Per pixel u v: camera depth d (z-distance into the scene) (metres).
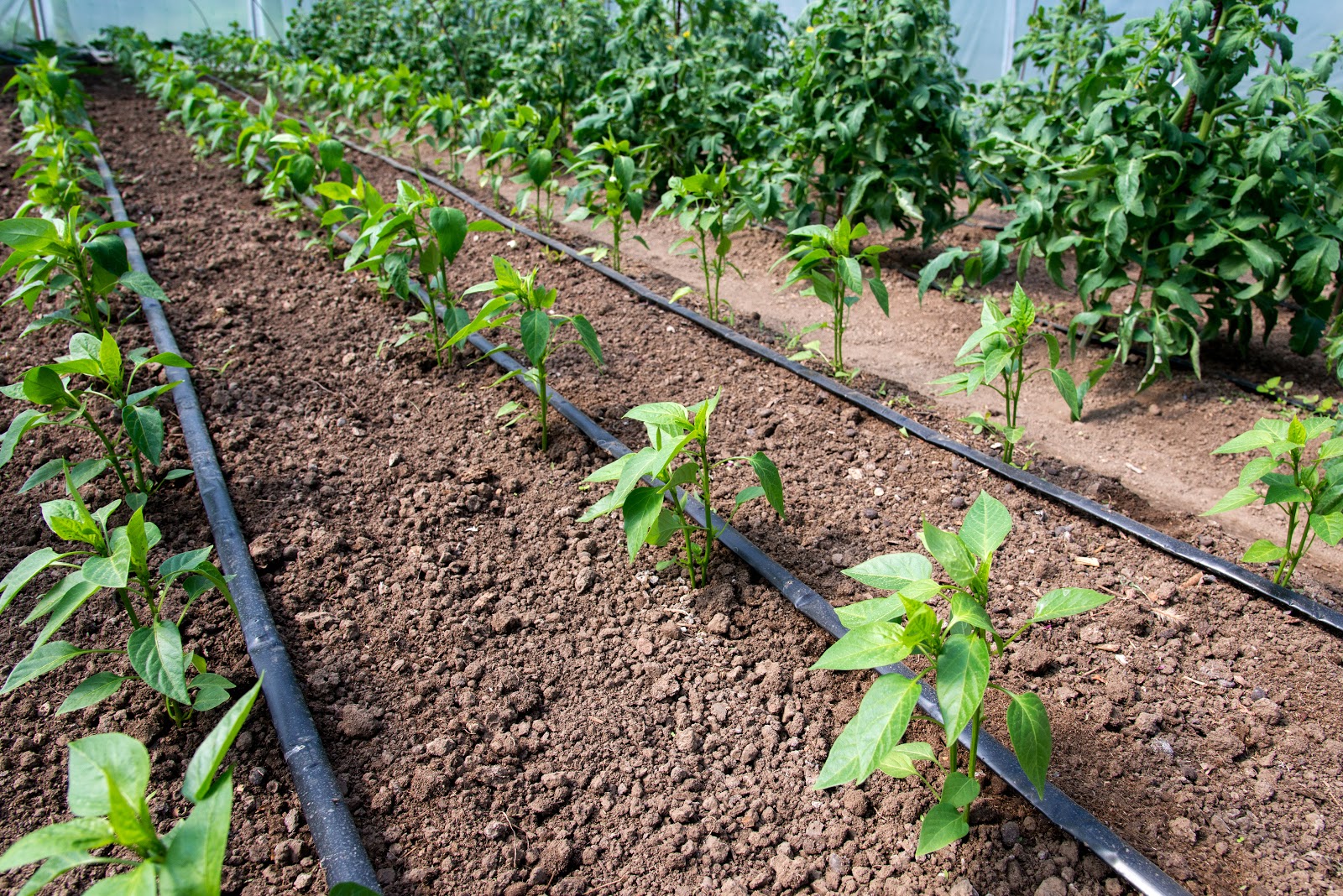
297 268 5.66
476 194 7.98
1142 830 2.22
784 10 10.81
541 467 3.69
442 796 2.27
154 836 1.43
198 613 2.79
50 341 4.50
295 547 3.11
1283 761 2.42
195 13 16.08
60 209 5.24
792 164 6.16
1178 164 4.41
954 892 2.05
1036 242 5.05
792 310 5.74
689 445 3.86
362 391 4.25
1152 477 3.96
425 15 10.90
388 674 2.63
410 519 3.31
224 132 7.59
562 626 2.87
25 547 3.10
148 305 4.76
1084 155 4.61
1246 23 4.38
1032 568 3.20
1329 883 2.08
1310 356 4.97
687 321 5.24
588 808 2.27
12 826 2.16
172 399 3.96
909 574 2.11
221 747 1.46
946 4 6.40
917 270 6.46
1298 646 2.82
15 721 2.46
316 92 9.95
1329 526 2.72
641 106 7.27
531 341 3.43
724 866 2.14
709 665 2.74
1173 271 4.57
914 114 5.86
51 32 15.03
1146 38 4.55
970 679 1.76
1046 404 4.63
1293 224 4.20
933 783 2.34
